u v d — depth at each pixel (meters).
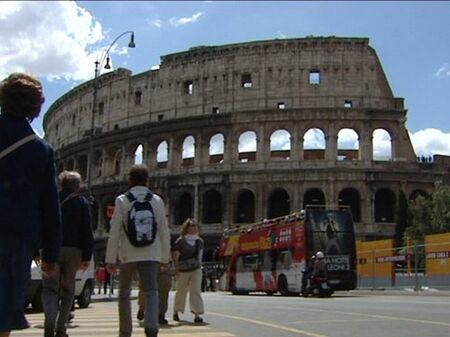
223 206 90.31
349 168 87.56
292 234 48.97
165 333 15.89
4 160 7.18
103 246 101.38
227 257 62.28
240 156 103.44
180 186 94.06
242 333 15.87
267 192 89.56
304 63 94.88
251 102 95.56
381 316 21.12
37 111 7.71
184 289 19.98
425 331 15.92
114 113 108.62
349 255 46.88
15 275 6.82
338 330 16.47
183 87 101.06
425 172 88.19
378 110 89.25
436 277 46.66
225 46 98.25
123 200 12.57
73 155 113.25
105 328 17.44
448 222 71.75
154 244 12.40
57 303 13.51
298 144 90.19
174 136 97.00
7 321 6.61
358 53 94.12
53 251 7.45
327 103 93.12
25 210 7.11
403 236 76.19
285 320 20.03
